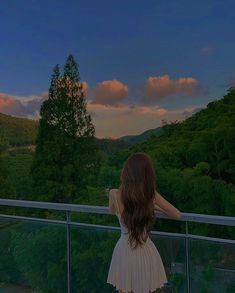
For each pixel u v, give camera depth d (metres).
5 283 3.91
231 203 10.05
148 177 2.71
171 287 2.96
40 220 3.65
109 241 3.24
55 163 29.03
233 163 12.09
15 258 3.84
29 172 29.53
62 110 29.80
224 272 2.75
